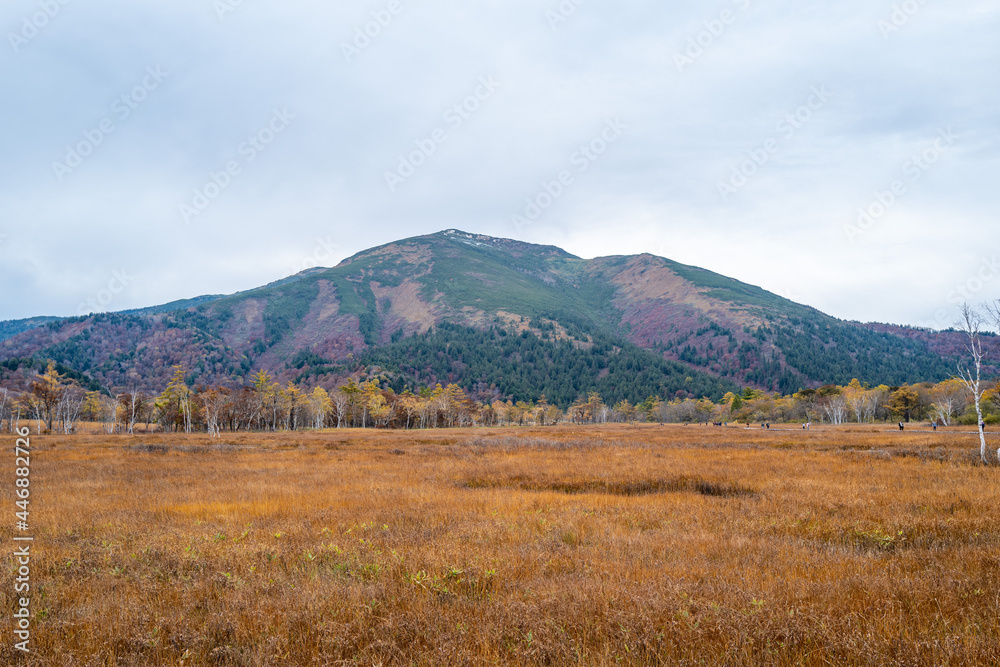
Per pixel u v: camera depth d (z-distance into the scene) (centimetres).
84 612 586
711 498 1448
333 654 470
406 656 471
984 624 498
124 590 664
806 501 1284
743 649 453
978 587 602
